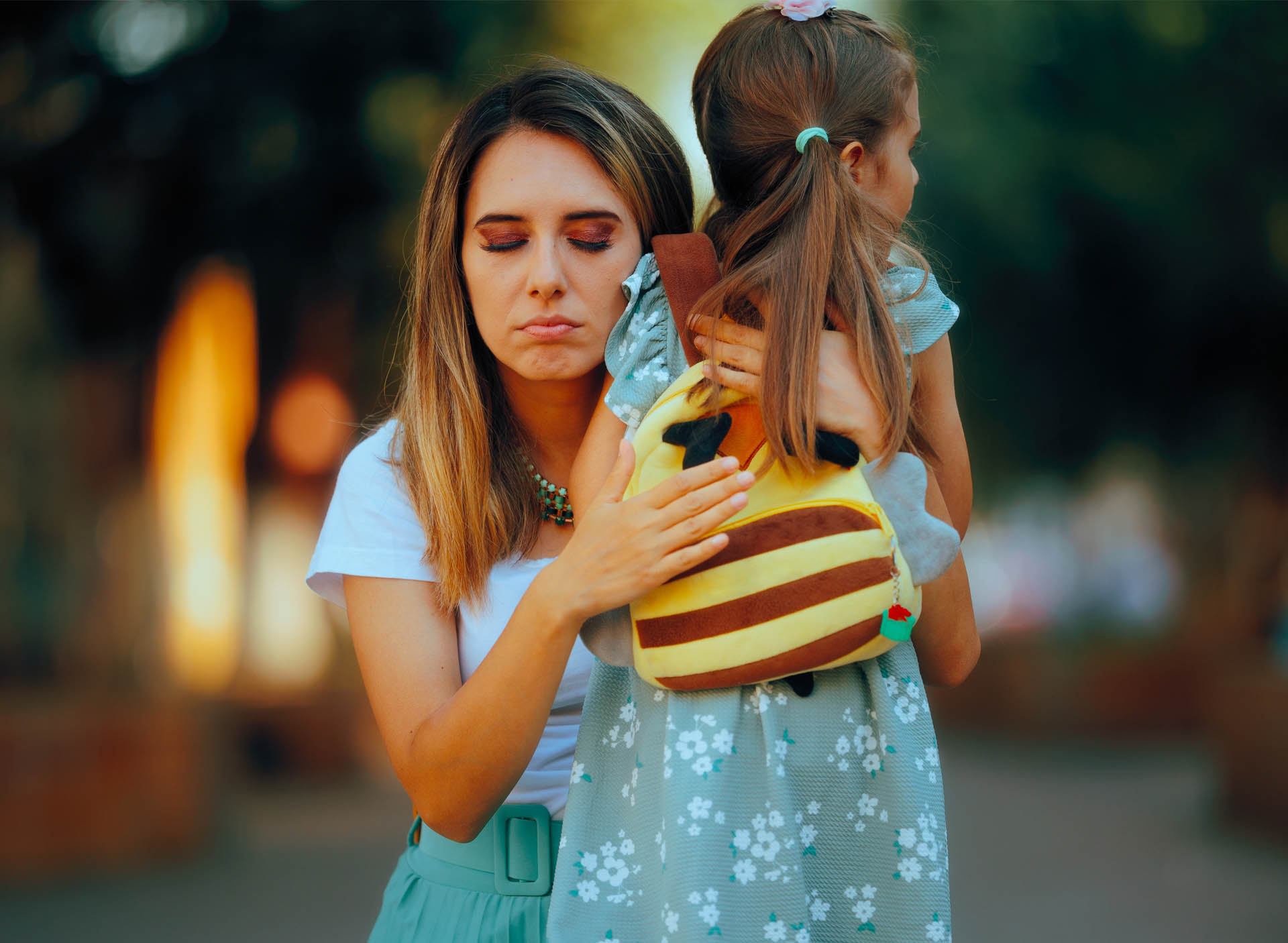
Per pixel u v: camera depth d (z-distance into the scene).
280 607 14.84
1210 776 14.14
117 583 11.58
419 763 1.86
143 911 8.00
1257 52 12.91
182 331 12.99
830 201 1.79
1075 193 12.91
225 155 9.59
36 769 9.12
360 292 11.34
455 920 2.04
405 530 2.02
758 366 1.74
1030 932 7.13
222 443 14.80
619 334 1.92
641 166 1.99
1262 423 16.73
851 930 1.74
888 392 1.75
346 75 9.46
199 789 10.06
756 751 1.74
